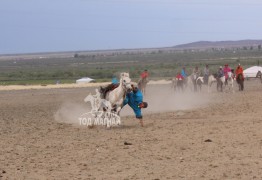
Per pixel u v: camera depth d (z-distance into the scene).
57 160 17.86
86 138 23.19
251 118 28.05
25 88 77.00
